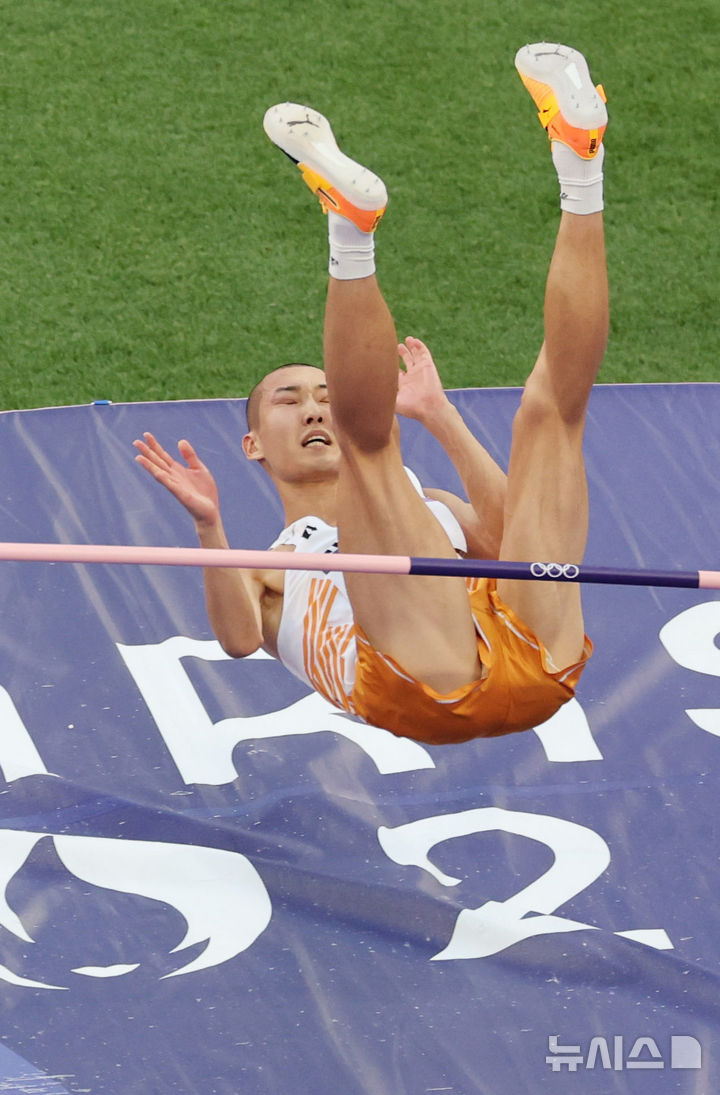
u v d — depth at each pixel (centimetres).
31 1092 1235
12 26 2791
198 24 2825
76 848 1477
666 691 1698
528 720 1256
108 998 1331
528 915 1422
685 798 1560
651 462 2061
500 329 2347
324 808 1532
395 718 1253
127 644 1734
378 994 1346
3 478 1972
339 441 1196
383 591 1205
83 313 2319
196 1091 1248
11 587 1803
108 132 2606
